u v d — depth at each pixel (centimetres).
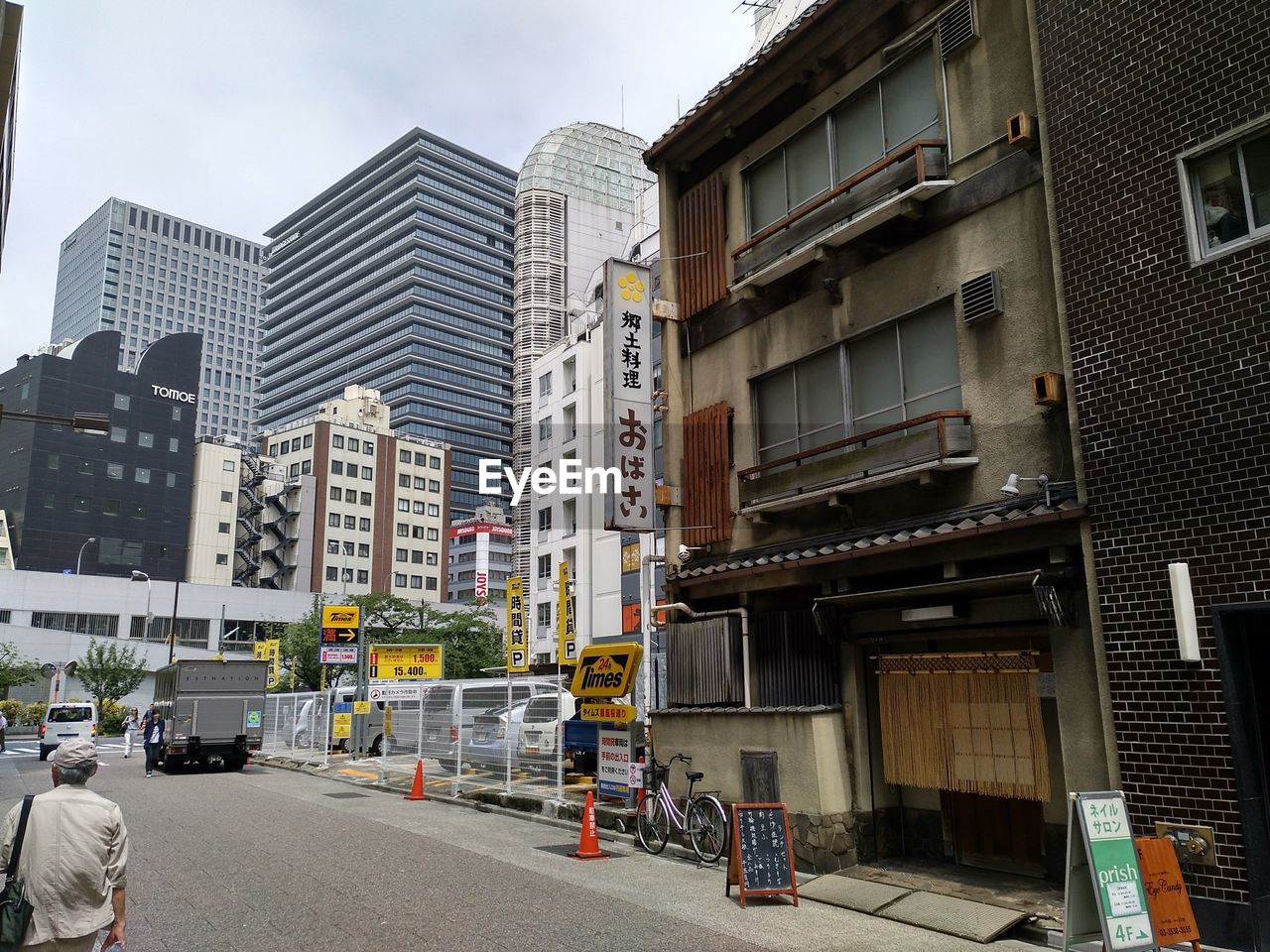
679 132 1315
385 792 1758
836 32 1104
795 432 1121
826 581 1009
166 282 19025
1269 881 635
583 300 6194
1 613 6588
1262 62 680
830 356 1083
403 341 14075
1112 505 739
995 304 877
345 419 10881
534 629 5166
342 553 9869
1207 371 690
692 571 1188
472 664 5041
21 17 2120
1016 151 884
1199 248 712
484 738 1568
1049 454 820
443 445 11144
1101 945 631
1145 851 626
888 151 1041
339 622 2428
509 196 15775
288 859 1008
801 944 669
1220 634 660
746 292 1172
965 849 910
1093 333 771
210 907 780
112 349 8931
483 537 7506
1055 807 828
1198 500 685
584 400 5044
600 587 4712
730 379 1222
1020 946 675
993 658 859
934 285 953
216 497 9369
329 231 16088
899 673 948
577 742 1636
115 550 8606
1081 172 799
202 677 2294
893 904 773
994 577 803
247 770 2411
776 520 1116
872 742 975
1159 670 694
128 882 890
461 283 14775
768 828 830
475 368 14812
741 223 1238
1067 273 799
